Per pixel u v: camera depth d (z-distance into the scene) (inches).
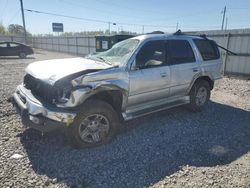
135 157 143.6
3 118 196.7
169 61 192.2
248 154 150.8
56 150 148.5
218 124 200.1
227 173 129.0
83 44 1014.4
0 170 125.3
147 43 177.6
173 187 116.7
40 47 1595.7
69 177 122.5
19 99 159.2
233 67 483.2
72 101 137.0
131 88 164.7
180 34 213.0
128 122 199.2
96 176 124.0
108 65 162.2
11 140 158.9
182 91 206.8
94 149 151.6
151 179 122.8
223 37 492.7
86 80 142.2
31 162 134.3
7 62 687.1
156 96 185.2
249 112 235.5
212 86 238.5
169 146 158.6
